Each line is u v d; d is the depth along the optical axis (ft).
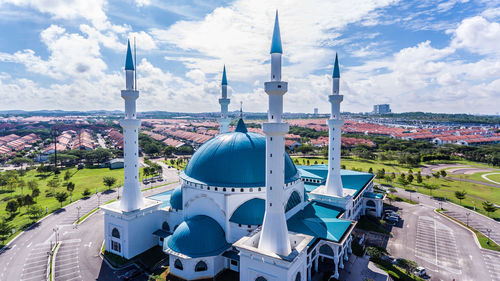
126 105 206.49
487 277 180.86
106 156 585.22
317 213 223.10
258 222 181.06
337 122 241.76
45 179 442.09
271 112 153.07
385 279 175.83
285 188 201.26
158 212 222.07
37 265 191.11
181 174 219.82
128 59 207.51
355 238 233.35
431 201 334.85
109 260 197.26
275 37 150.82
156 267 188.85
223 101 314.55
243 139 206.59
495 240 232.73
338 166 248.93
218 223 190.60
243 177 190.19
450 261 199.93
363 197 294.87
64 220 271.08
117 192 370.32
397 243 227.40
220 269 178.81
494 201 334.24
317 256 183.21
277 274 145.07
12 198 340.80
